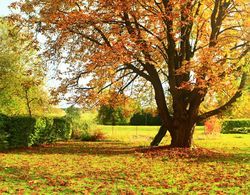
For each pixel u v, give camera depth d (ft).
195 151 76.95
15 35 84.43
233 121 195.21
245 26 73.92
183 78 80.38
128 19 75.41
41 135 100.37
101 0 71.26
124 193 38.78
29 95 116.06
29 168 54.39
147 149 82.79
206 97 92.43
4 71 109.40
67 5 76.79
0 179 44.52
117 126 240.12
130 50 71.61
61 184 42.70
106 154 77.46
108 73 78.28
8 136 83.51
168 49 77.56
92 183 43.93
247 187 43.55
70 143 113.50
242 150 91.04
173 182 46.14
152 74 82.02
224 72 72.18
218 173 53.36
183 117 80.79
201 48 78.48
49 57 83.41
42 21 77.00
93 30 79.61
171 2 70.85
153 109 104.99
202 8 82.89
